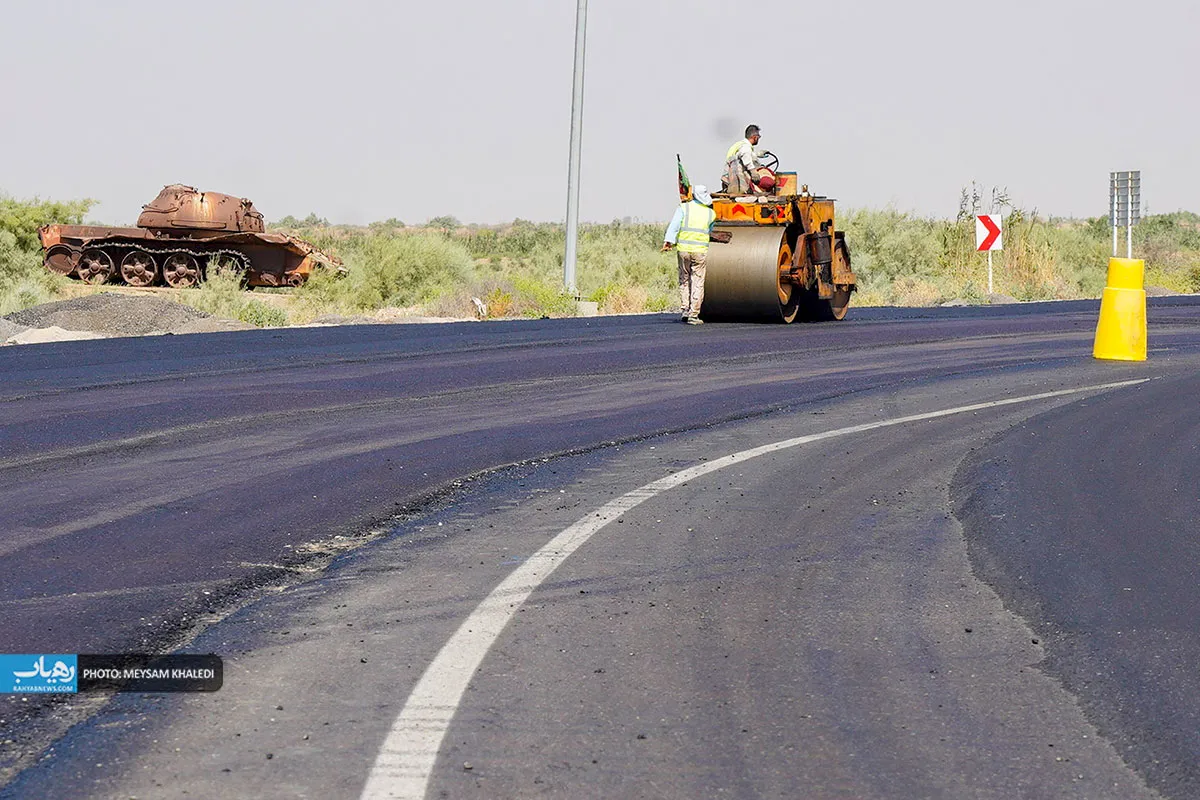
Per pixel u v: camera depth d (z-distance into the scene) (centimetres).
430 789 1025
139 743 1114
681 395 3434
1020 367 4094
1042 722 1184
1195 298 8181
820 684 1282
